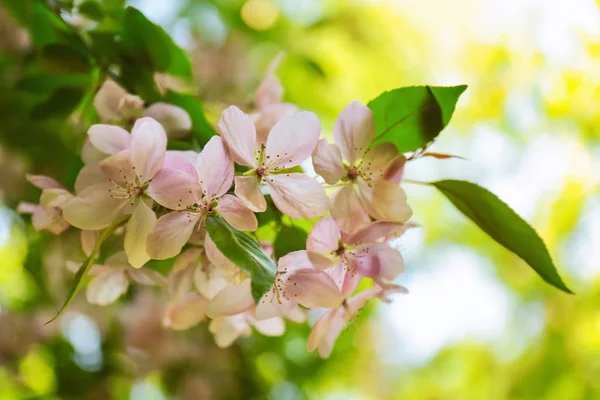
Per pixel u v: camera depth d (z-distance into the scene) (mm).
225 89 1042
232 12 1107
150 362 883
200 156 603
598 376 1355
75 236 816
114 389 924
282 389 962
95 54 695
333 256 625
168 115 661
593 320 1394
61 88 707
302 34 1260
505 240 643
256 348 923
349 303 637
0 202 896
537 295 1464
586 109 1360
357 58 1416
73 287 598
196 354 895
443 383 1484
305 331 906
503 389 1422
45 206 645
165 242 606
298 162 619
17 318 958
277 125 616
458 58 1468
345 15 1372
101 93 670
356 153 627
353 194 624
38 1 710
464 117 1469
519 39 1410
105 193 615
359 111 626
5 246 986
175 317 649
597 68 1332
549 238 1440
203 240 623
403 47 1445
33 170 804
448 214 1520
